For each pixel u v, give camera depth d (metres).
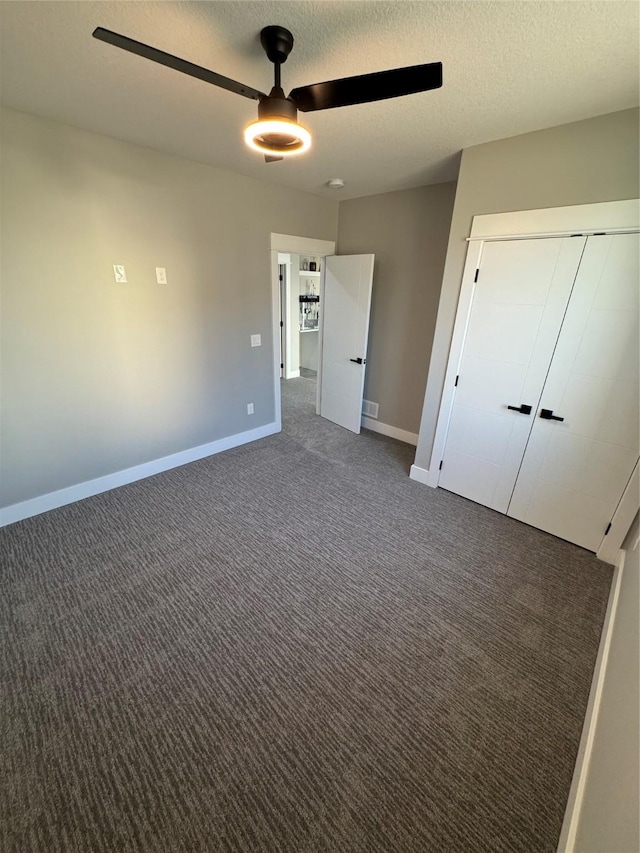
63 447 2.53
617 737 0.99
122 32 1.29
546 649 1.67
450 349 2.64
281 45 1.27
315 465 3.36
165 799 1.15
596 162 1.84
